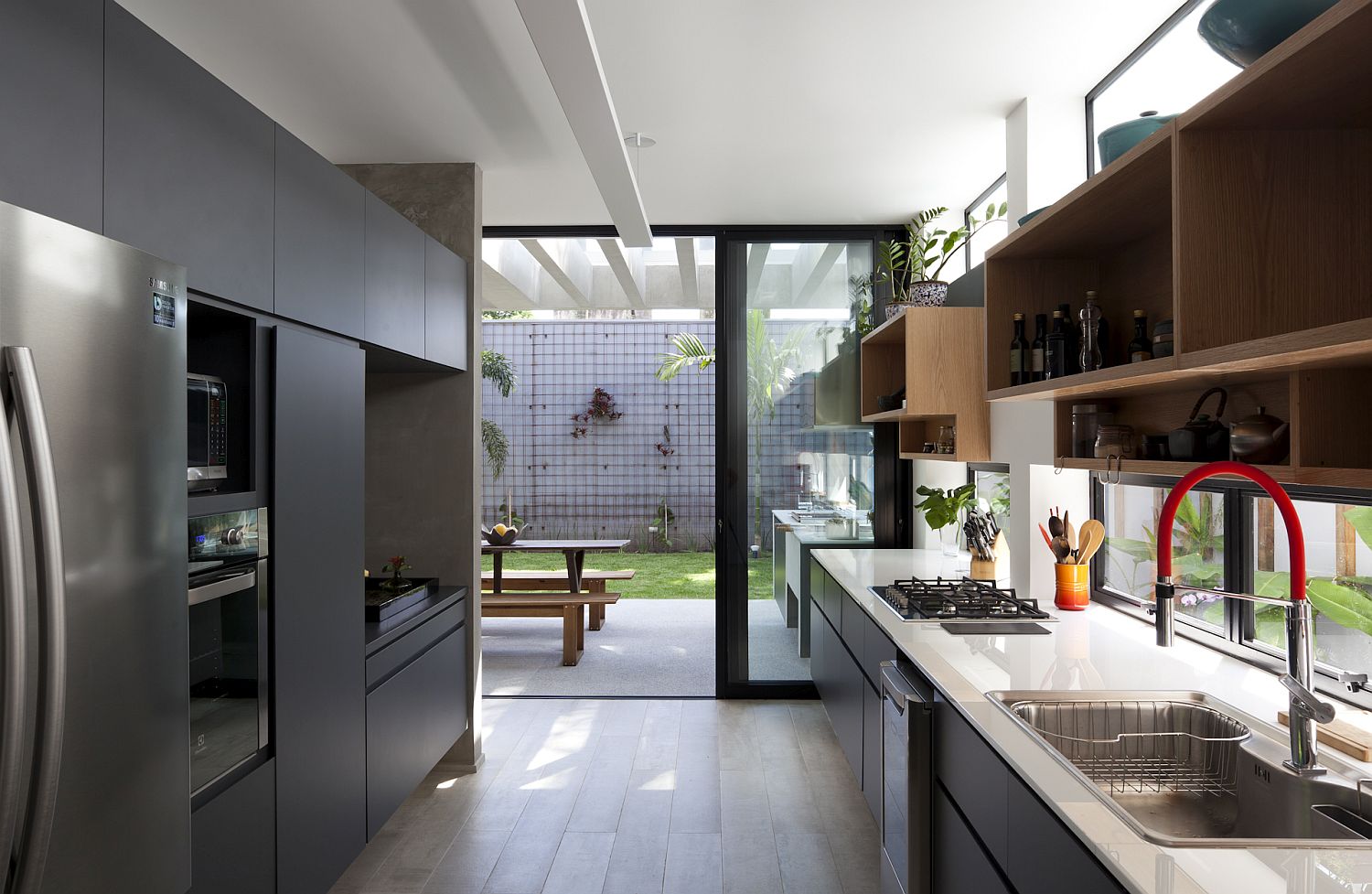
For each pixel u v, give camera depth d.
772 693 4.63
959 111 3.08
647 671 5.32
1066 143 2.97
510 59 2.67
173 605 1.40
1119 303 2.38
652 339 10.44
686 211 4.39
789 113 3.12
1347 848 1.14
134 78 1.53
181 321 1.43
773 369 4.69
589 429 10.46
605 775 3.58
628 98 2.98
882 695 2.43
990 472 3.77
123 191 1.49
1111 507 2.92
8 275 1.05
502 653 5.80
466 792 3.41
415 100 2.99
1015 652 2.22
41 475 1.04
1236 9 1.37
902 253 4.49
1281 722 1.59
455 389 3.72
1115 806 1.27
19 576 1.01
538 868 2.77
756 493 4.68
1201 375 1.64
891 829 2.32
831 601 3.77
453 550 3.72
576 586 6.33
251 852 1.96
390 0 2.32
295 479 2.19
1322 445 1.43
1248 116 1.39
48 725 1.05
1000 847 1.59
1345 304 1.44
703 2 2.34
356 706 2.57
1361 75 1.23
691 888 2.64
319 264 2.33
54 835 1.13
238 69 2.73
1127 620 2.64
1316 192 1.45
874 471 4.69
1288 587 2.03
